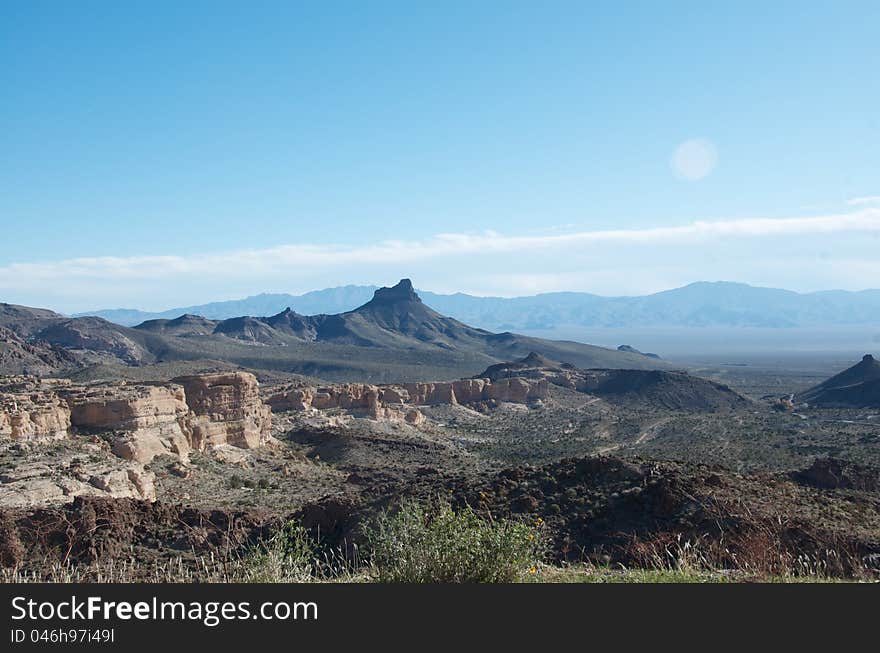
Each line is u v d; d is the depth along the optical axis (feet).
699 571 42.88
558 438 325.62
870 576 45.85
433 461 226.17
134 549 77.77
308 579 39.65
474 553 37.88
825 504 78.38
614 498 81.00
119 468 131.34
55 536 75.31
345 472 199.21
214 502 135.44
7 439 135.03
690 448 277.23
